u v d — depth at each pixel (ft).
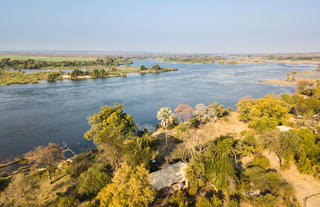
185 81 581.12
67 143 203.10
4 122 257.14
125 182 82.79
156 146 164.45
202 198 94.12
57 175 136.36
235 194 99.25
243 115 226.58
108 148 120.57
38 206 98.27
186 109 237.25
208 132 196.85
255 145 145.69
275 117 194.70
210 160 110.42
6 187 115.96
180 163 125.80
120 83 563.07
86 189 106.52
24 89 464.65
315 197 94.32
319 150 112.88
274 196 91.09
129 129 183.73
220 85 506.48
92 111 306.76
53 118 273.95
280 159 120.67
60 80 614.34
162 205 95.61
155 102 360.89
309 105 216.95
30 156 165.89
